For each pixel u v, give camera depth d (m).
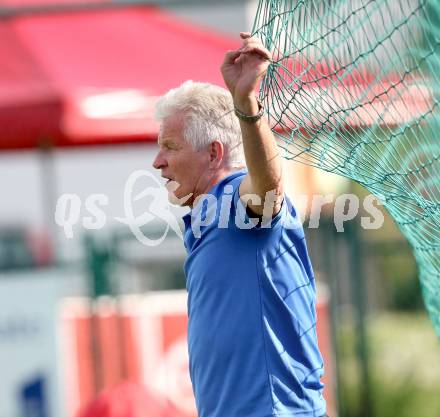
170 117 11.58
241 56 10.41
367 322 29.34
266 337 11.03
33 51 26.61
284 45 10.70
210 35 29.34
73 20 28.67
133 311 25.19
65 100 24.05
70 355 25.19
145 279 25.67
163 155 11.68
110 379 25.08
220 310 11.14
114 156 38.00
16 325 24.11
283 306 11.12
